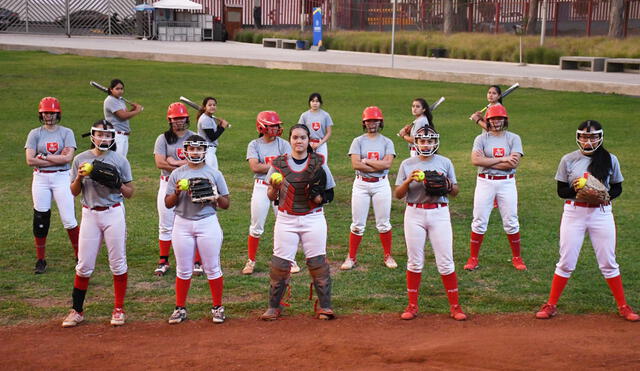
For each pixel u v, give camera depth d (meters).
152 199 15.54
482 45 43.34
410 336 8.26
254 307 9.72
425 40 45.44
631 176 16.89
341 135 22.30
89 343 8.18
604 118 24.45
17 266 11.43
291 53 45.47
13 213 14.36
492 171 11.10
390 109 26.72
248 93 30.22
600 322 8.88
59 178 11.20
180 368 7.16
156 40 52.47
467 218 14.16
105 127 8.73
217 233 8.91
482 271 11.20
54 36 51.62
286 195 8.85
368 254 12.15
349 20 56.72
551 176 17.22
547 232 13.12
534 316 9.20
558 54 39.53
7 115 24.83
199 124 13.07
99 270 11.31
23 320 9.20
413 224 9.05
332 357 7.37
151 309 9.64
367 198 11.30
